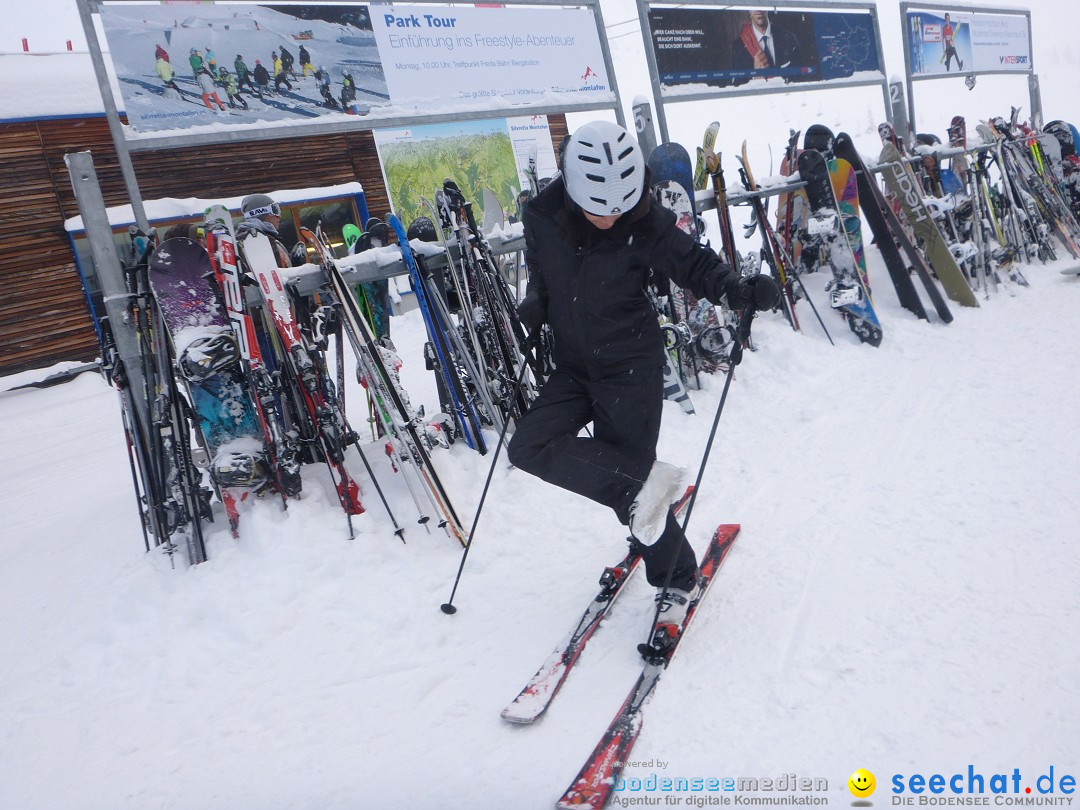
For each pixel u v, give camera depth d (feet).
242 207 12.39
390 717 7.36
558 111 18.70
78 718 7.95
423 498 11.21
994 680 6.61
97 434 25.35
